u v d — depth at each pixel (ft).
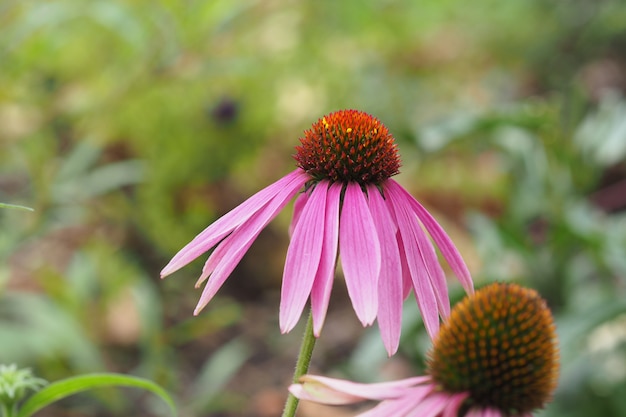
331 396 1.17
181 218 3.05
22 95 2.57
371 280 1.22
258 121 3.17
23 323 2.46
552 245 2.37
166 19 2.47
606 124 2.49
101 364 2.33
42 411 2.32
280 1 2.93
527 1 4.54
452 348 1.21
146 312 2.51
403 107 3.55
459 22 4.34
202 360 2.68
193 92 3.08
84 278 2.51
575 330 1.93
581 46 4.48
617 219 2.62
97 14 2.49
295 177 1.33
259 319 2.92
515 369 1.20
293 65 3.23
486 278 2.33
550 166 2.45
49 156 2.70
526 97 4.27
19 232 2.52
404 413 1.17
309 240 1.26
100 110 2.66
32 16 2.43
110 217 2.92
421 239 1.30
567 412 2.18
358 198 1.30
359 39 3.56
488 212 3.39
